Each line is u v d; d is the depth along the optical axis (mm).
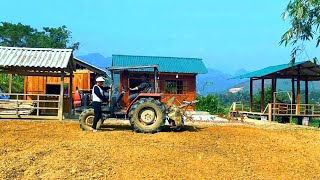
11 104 14125
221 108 26344
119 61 22438
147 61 22766
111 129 11156
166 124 12453
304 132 11695
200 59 23891
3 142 8328
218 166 6875
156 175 6211
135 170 6402
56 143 8242
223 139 9352
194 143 8680
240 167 6914
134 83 14984
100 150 7566
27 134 9516
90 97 12047
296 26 9062
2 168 6328
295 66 19922
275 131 11609
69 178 5973
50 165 6555
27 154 7195
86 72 19062
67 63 13891
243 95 50656
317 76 21594
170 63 22797
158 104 10344
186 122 14734
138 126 10164
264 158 7668
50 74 15617
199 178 6195
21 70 15242
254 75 21547
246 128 12016
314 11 9000
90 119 10602
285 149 8602
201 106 26141
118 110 10820
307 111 20844
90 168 6434
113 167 6535
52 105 18156
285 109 20922
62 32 64500
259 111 24812
